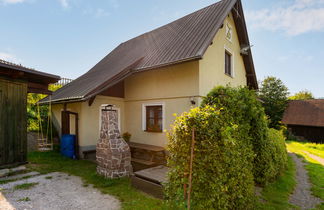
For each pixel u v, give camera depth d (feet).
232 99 11.73
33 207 10.96
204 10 29.58
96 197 12.51
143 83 25.58
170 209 9.79
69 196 12.60
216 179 8.15
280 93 70.85
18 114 18.34
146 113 25.55
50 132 30.45
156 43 28.66
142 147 21.84
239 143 10.77
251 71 35.63
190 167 7.96
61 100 23.44
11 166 17.46
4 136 17.21
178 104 21.53
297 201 13.51
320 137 58.34
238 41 32.35
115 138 16.34
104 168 16.33
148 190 13.21
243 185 10.36
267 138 16.17
